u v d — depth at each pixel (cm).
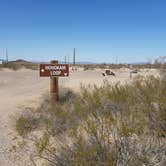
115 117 420
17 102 1285
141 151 353
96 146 347
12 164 529
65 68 1096
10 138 696
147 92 511
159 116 439
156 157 348
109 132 402
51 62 1091
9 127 805
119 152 351
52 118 639
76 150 366
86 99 539
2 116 973
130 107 461
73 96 1084
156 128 416
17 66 5750
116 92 542
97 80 2262
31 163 512
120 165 336
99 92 543
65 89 1325
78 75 3853
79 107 520
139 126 387
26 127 735
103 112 437
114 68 7475
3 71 4631
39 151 413
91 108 484
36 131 699
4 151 601
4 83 2509
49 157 459
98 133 395
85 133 428
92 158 343
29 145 615
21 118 790
